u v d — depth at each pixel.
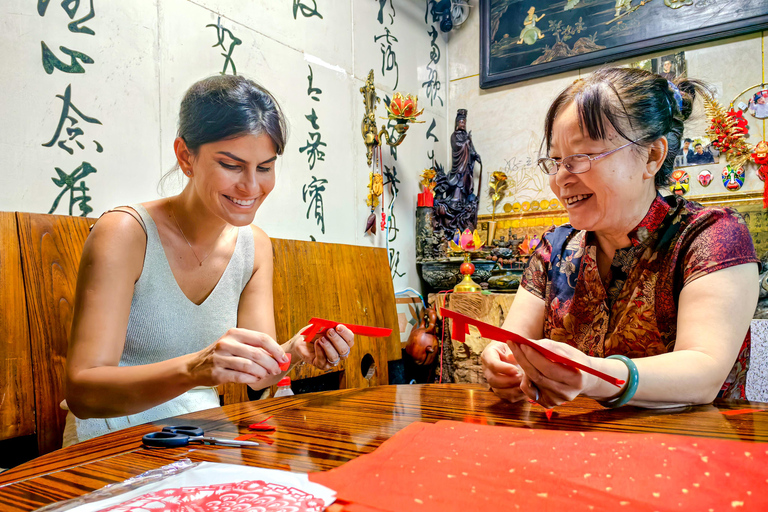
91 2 1.84
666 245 1.18
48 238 1.60
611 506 0.55
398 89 3.59
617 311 1.26
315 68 2.84
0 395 1.41
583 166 1.12
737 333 1.02
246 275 1.50
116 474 0.70
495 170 4.02
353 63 3.15
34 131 1.68
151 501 0.57
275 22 2.60
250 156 1.15
